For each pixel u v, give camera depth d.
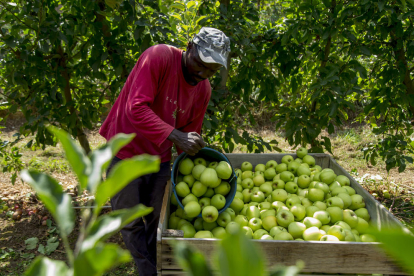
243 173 2.72
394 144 3.34
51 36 2.50
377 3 2.64
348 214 2.14
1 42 2.87
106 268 0.24
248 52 2.96
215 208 2.01
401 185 4.12
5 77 2.88
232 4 3.20
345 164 4.97
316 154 3.00
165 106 2.10
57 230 3.20
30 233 3.17
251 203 2.43
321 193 2.33
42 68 2.70
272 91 3.46
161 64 1.95
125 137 0.25
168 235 1.74
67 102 3.04
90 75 3.14
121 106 2.12
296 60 3.33
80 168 0.24
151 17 2.90
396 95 3.37
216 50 1.85
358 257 1.65
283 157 2.86
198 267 0.27
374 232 0.18
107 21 2.84
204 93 2.29
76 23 2.74
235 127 3.63
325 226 2.06
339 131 6.48
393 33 3.12
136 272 2.65
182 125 2.37
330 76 2.77
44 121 2.83
